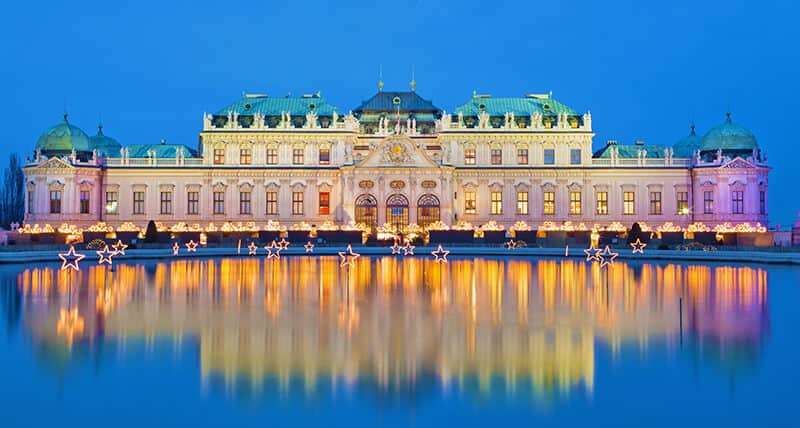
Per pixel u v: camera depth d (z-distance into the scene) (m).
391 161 132.38
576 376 28.92
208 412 24.77
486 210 136.12
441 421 23.97
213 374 29.19
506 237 122.25
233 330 38.03
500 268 77.50
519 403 25.67
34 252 86.12
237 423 23.78
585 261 90.25
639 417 24.23
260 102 140.62
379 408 25.16
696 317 42.12
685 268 77.75
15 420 23.94
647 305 47.12
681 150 146.38
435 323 40.16
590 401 25.83
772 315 42.78
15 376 28.88
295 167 134.88
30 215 131.25
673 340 35.50
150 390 27.16
